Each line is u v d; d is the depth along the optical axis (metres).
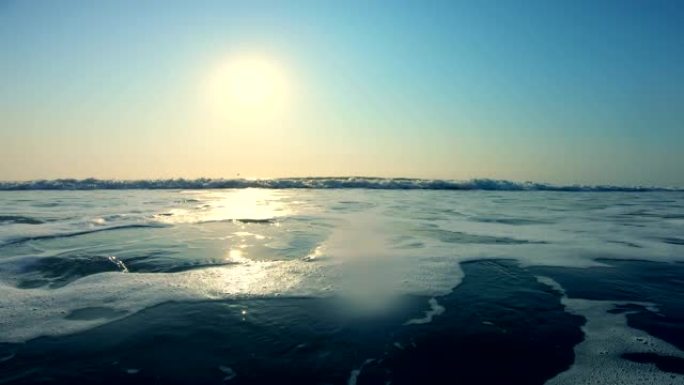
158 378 5.93
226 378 5.95
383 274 10.55
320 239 14.64
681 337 7.22
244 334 7.26
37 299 8.77
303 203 27.80
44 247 13.06
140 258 11.78
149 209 23.14
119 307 8.37
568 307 8.54
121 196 33.47
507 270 11.01
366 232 16.09
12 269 10.72
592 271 11.01
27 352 6.60
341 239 14.67
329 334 7.29
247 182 47.31
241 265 11.21
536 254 12.65
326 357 6.54
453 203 29.06
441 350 6.77
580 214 22.72
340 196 35.06
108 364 6.28
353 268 11.01
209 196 33.88
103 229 16.23
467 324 7.71
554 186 48.78
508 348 6.83
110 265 11.15
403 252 12.77
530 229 17.09
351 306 8.49
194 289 9.39
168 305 8.50
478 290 9.48
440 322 7.79
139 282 9.83
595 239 15.01
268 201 29.31
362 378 5.96
